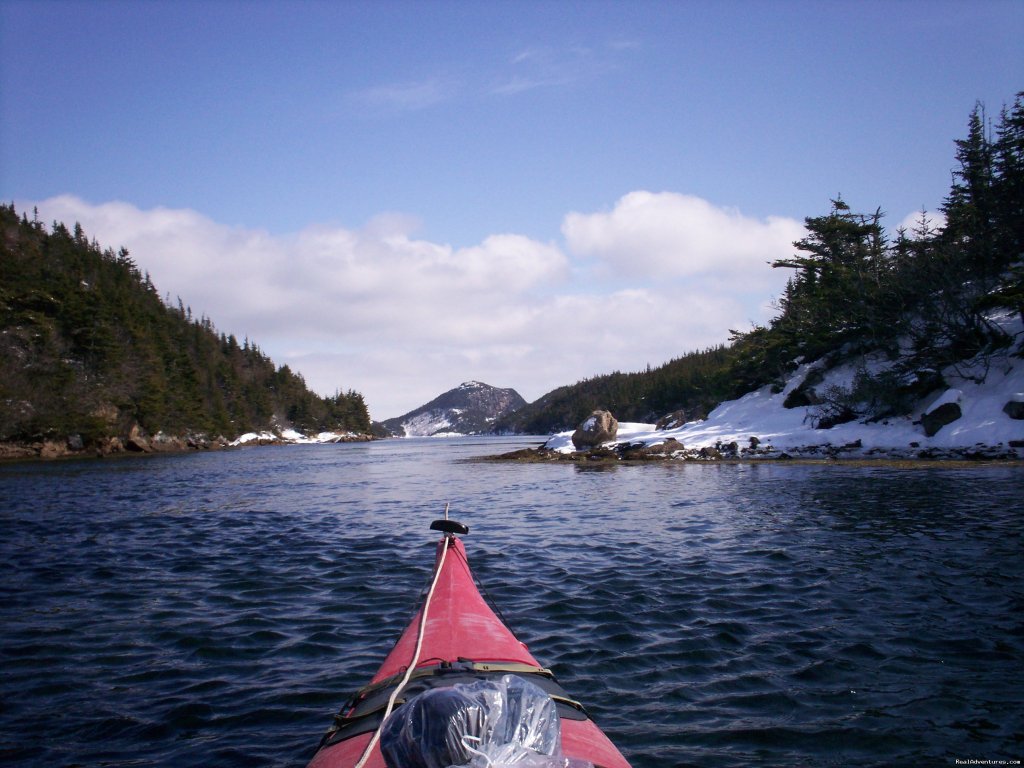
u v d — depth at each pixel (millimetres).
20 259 100500
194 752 5363
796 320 46156
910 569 10391
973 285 36656
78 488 29719
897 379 33594
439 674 4340
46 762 5238
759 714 5801
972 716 5672
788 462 30156
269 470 43281
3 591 10477
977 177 46500
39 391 71938
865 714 5758
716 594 9539
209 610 9312
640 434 42906
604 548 13086
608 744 3730
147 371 90000
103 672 7086
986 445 27422
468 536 14977
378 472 39031
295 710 6098
